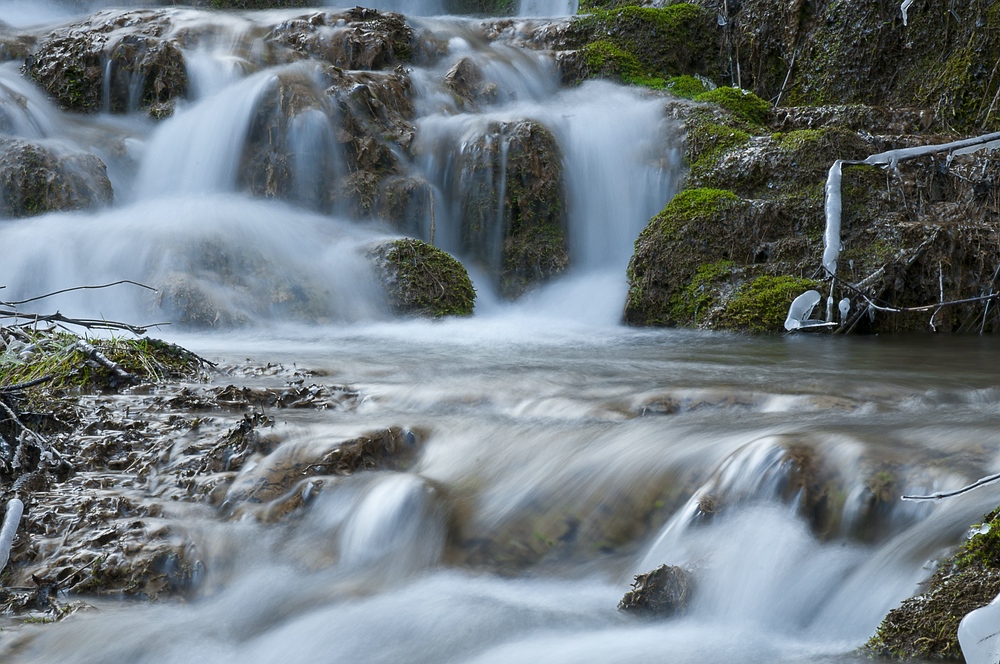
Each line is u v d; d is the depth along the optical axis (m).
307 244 11.39
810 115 12.96
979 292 10.16
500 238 12.63
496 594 4.22
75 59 13.73
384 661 3.75
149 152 12.91
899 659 3.43
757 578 4.07
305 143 12.41
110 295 10.16
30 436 5.20
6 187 11.42
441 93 14.04
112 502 4.73
